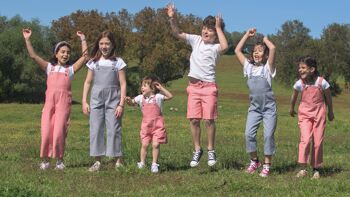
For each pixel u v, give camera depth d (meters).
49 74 7.88
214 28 7.79
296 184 6.81
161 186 6.70
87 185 6.77
